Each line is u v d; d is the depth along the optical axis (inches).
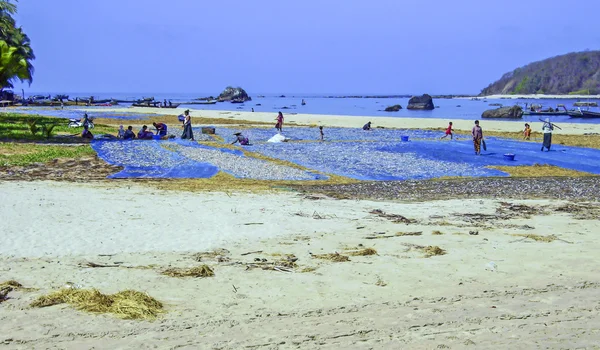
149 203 669.9
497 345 287.9
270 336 298.8
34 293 358.3
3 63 1920.5
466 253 480.1
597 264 450.9
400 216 642.2
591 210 709.9
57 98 4867.1
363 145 1539.1
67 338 292.8
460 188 897.5
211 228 554.9
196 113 3218.5
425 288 386.3
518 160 1238.9
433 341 292.5
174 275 405.7
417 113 4050.2
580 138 1756.9
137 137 1576.0
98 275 399.9
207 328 310.2
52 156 1123.3
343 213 652.1
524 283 398.9
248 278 403.5
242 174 988.6
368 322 320.8
